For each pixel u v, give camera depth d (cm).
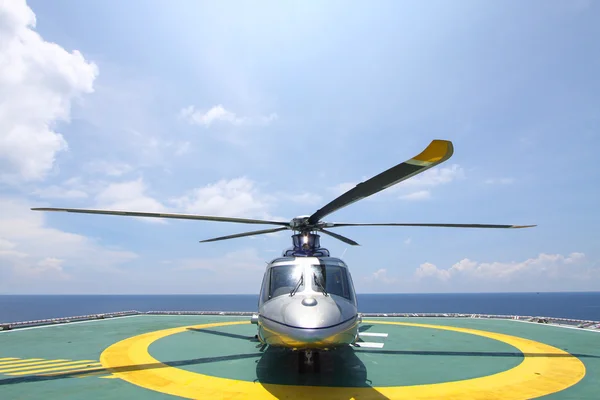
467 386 654
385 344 1068
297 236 902
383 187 549
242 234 1006
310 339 603
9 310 16862
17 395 596
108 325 1526
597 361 849
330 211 735
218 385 657
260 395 602
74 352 944
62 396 591
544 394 610
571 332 1322
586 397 593
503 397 596
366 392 618
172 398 584
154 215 771
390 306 19238
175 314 1998
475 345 1054
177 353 938
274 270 785
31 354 919
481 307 17775
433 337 1204
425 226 856
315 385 658
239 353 940
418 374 734
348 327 653
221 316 1920
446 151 394
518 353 941
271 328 660
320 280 740
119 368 780
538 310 14488
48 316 12100
